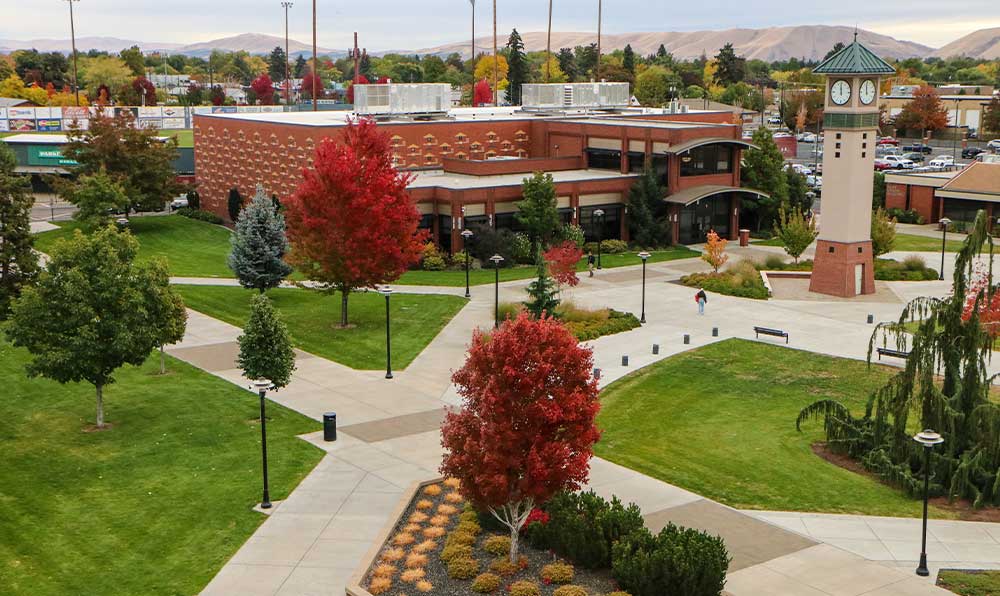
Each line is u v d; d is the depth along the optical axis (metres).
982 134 162.88
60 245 37.34
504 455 25.16
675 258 75.44
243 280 58.69
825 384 44.34
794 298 61.94
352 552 27.48
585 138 86.94
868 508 30.83
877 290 64.50
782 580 25.78
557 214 74.56
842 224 61.78
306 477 32.94
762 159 86.81
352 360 47.72
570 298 59.47
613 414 40.25
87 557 27.08
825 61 61.25
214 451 35.31
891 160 123.12
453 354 48.69
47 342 37.16
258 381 30.00
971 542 28.39
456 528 28.62
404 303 59.78
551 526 26.81
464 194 72.81
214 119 94.06
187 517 29.73
